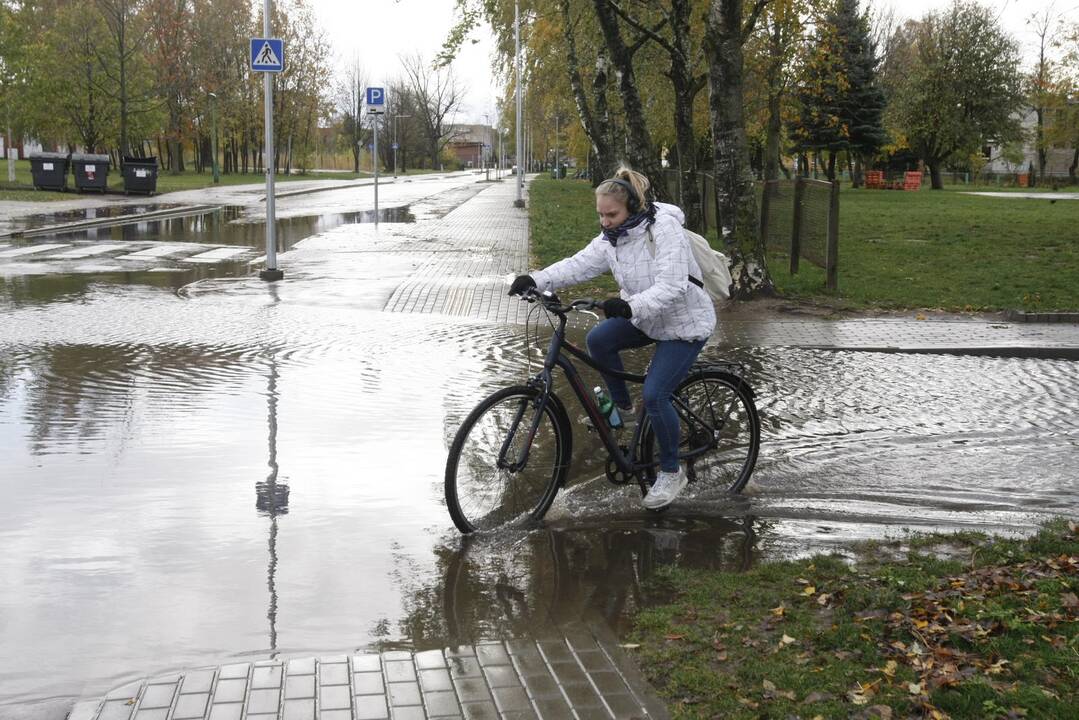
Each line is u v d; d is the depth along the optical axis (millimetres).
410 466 6246
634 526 5344
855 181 66188
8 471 6000
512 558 4832
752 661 3633
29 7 48656
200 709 3332
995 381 9086
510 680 3553
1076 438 7129
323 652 3789
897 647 3689
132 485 5781
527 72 27547
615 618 4129
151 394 7953
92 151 49438
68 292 13727
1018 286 15016
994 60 63344
